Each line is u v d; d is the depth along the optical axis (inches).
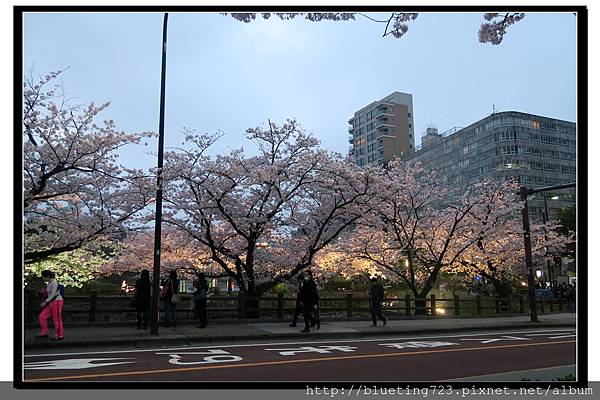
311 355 393.4
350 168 740.7
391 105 3587.6
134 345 442.3
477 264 1018.1
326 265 908.0
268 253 761.0
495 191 996.6
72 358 370.0
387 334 562.6
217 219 700.7
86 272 835.4
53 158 512.1
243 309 630.5
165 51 512.4
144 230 647.1
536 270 1352.1
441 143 3065.9
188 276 826.8
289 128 737.6
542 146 2628.0
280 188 713.6
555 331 642.2
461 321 724.0
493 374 315.6
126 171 593.6
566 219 1624.0
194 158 681.0
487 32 349.7
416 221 904.9
